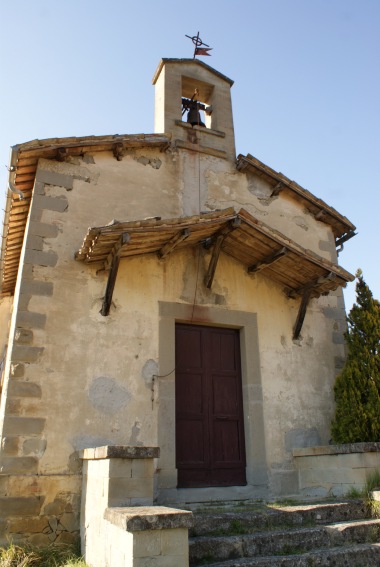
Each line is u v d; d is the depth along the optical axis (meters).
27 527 5.07
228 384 7.04
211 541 4.25
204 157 8.06
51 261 6.24
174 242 6.26
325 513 5.12
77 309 6.15
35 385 5.62
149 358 6.36
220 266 7.35
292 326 7.63
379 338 7.30
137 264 6.73
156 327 6.56
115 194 7.06
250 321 7.29
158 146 7.64
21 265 6.50
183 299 6.89
